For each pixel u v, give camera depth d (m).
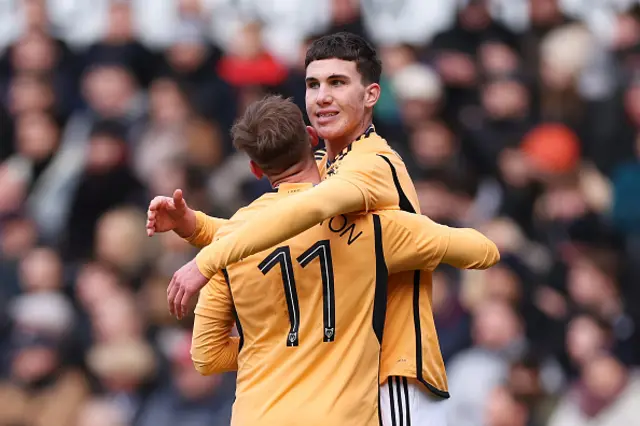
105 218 32.53
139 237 31.06
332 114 13.62
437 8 36.75
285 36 36.88
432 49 35.84
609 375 28.47
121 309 29.75
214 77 34.91
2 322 30.30
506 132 33.97
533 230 32.53
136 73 35.62
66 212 33.00
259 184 31.45
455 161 33.16
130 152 33.41
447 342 28.77
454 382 28.28
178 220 14.20
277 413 13.05
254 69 34.78
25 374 29.23
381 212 13.25
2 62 36.62
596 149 34.66
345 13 35.78
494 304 29.06
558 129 34.28
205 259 12.52
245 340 13.56
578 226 32.66
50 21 37.25
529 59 35.78
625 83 35.31
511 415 27.77
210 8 36.91
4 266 31.33
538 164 33.41
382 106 33.44
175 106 33.94
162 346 29.36
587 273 30.78
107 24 36.62
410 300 13.77
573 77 35.09
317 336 13.12
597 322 29.73
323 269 13.13
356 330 13.16
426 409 13.99
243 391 13.48
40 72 36.09
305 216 12.37
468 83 34.72
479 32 35.91
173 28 36.09
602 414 28.20
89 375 29.30
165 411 28.11
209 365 13.85
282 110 13.48
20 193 33.84
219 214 31.27
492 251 13.80
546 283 30.55
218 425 27.64
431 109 33.53
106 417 28.36
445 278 29.47
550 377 28.80
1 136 35.38
